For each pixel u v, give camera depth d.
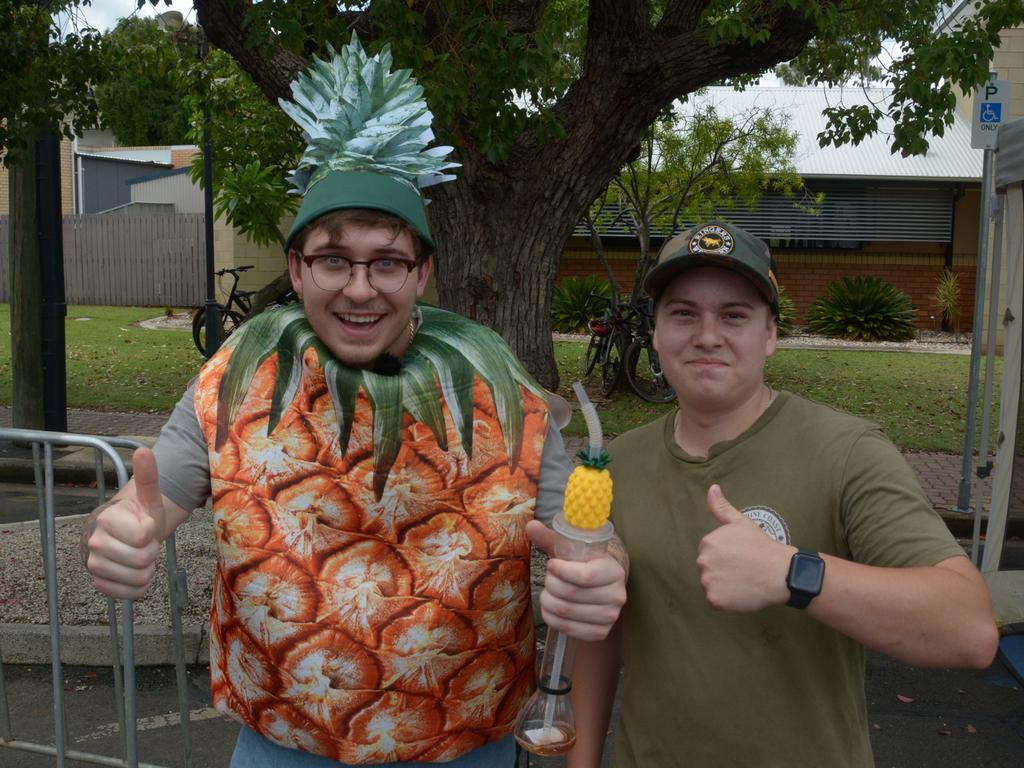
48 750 3.16
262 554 1.57
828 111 7.30
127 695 2.64
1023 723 3.89
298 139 10.31
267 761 1.67
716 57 5.87
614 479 1.70
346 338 1.59
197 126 10.89
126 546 1.38
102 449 2.88
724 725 1.49
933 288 21.00
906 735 3.78
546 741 1.44
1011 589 4.57
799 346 17.83
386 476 1.57
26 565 4.96
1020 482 4.71
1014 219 4.76
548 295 6.53
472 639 1.60
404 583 1.58
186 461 1.62
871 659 4.52
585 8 10.14
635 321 11.58
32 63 6.71
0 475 7.80
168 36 7.75
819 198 16.75
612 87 6.03
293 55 5.71
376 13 4.69
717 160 13.41
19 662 4.20
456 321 1.73
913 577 1.27
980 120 6.62
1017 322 4.70
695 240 1.54
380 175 1.59
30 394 8.32
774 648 1.48
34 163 7.86
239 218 10.34
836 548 1.46
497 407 1.65
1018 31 15.26
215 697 1.71
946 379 13.22
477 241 6.36
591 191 6.40
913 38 6.93
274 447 1.59
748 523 1.30
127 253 23.88
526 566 1.67
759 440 1.55
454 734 1.62
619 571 1.31
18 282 8.16
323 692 1.58
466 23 4.98
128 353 14.27
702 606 1.52
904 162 20.06
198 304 23.70
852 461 1.46
